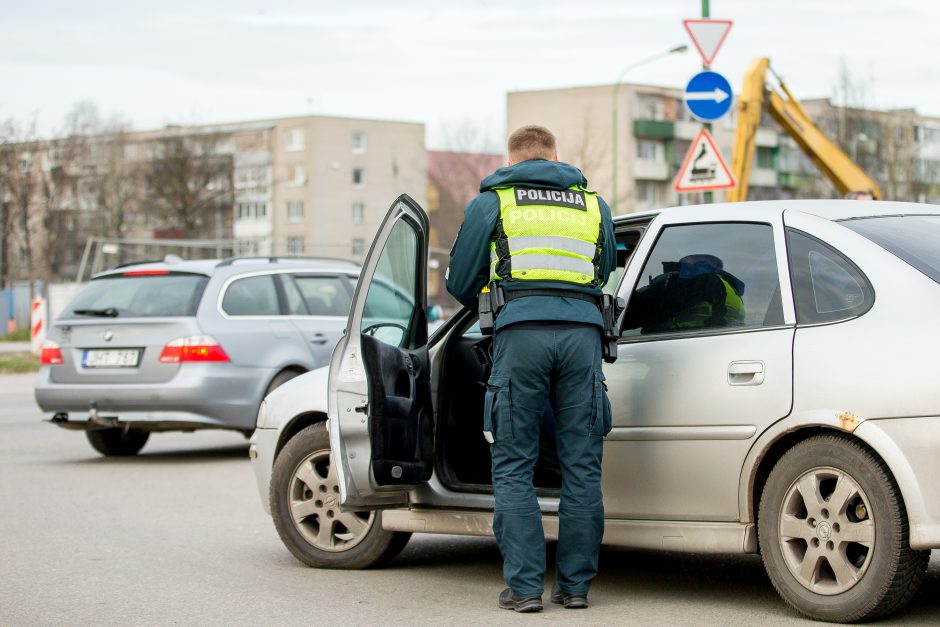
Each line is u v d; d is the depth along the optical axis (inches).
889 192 2596.0
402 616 257.3
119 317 533.6
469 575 304.0
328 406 277.3
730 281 261.3
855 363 234.8
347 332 278.4
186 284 537.6
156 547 344.2
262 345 537.6
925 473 223.6
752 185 4434.1
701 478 253.9
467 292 269.7
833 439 236.8
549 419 307.0
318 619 255.8
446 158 5002.5
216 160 3895.2
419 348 299.0
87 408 531.2
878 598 229.3
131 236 3905.0
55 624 253.9
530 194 261.9
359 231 5059.1
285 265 567.8
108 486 468.1
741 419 248.2
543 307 255.1
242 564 319.6
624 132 4276.6
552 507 272.2
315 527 320.8
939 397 223.3
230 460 556.7
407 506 288.7
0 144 2600.9
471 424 305.0
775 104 1010.7
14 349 1729.8
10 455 577.9
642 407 262.8
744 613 253.0
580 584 259.8
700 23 692.7
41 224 3368.6
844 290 243.9
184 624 252.8
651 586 285.1
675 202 4399.6
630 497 264.5
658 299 271.4
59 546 345.4
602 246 265.3
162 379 519.2
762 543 246.8
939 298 232.7
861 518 233.6
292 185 5014.8
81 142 3828.7
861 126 2600.9
